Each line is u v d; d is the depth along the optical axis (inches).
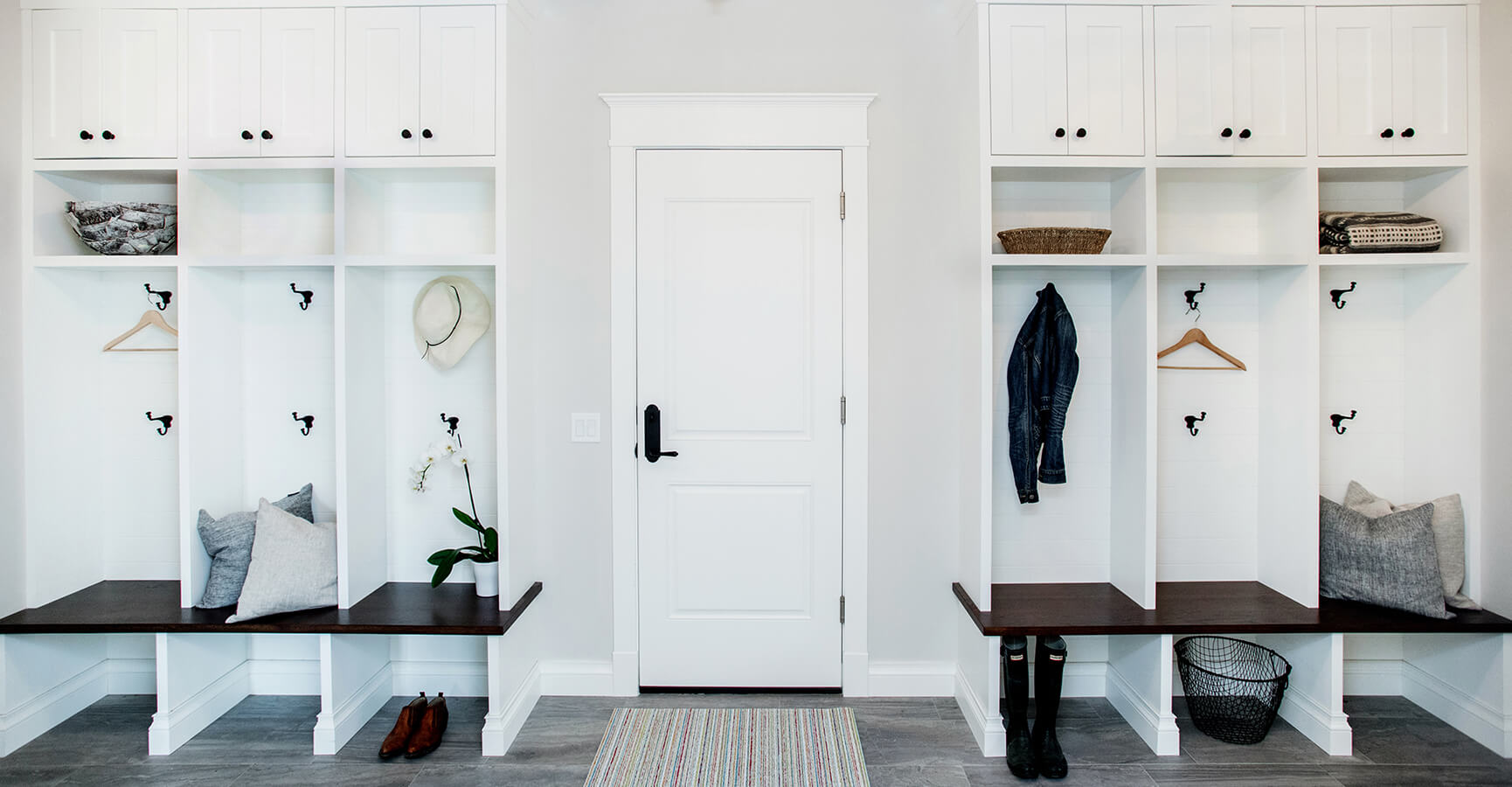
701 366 104.7
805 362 104.7
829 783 84.7
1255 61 93.3
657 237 104.1
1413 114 93.9
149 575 105.6
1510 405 91.4
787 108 103.4
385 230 103.8
